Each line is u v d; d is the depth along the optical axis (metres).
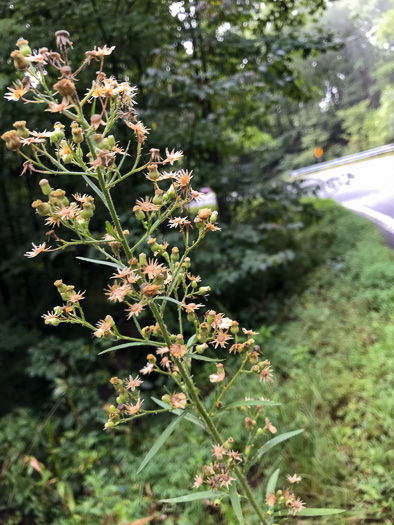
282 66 5.98
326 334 4.94
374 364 4.01
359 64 26.06
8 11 4.98
